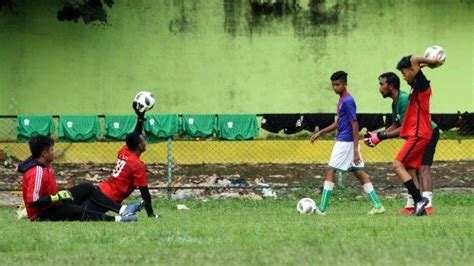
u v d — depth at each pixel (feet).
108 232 82.23
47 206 98.32
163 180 179.52
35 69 206.49
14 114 205.26
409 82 105.91
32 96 206.18
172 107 209.36
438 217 103.35
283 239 75.77
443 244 70.38
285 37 210.59
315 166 197.47
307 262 60.85
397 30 211.00
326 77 210.79
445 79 212.64
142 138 106.73
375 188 161.79
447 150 199.11
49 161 100.37
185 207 138.41
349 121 111.65
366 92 210.79
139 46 208.54
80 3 207.00
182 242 74.28
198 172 190.70
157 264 60.90
